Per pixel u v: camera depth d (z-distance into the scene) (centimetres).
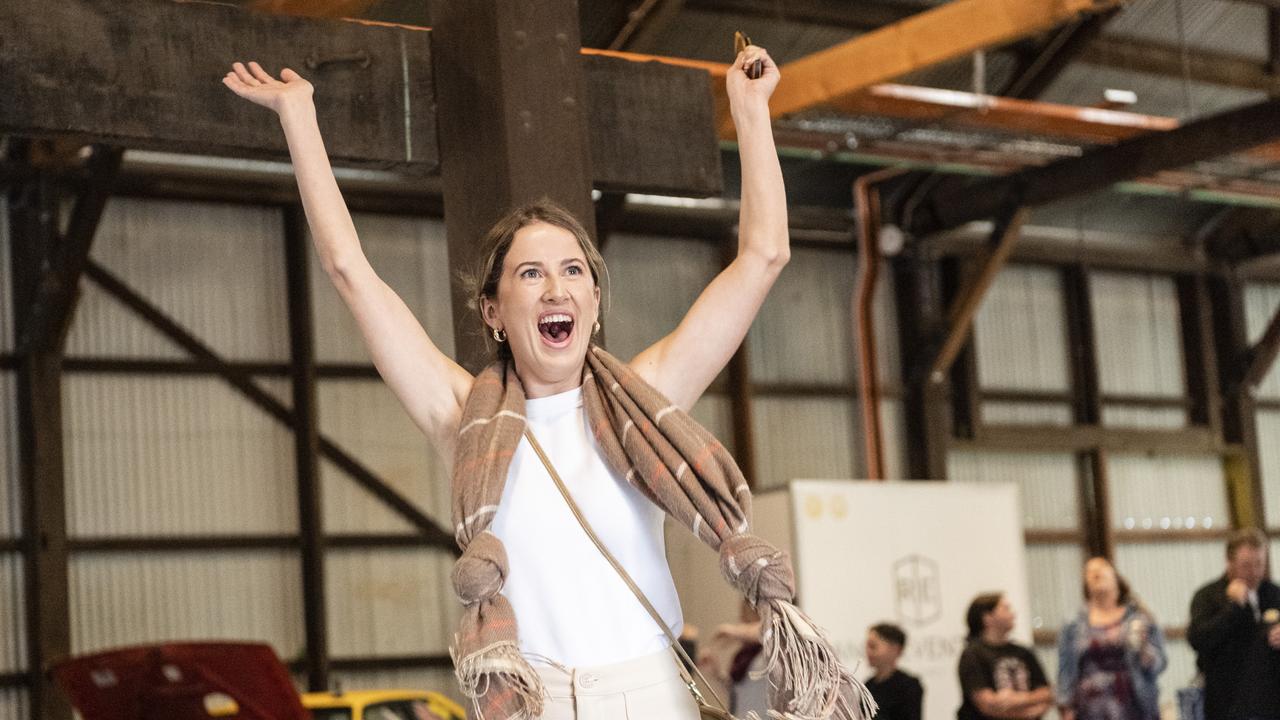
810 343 1152
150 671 486
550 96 361
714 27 941
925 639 930
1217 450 1288
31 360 880
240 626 931
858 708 176
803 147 913
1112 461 1252
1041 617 1195
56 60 371
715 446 182
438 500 996
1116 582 718
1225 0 1055
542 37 363
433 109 394
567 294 185
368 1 599
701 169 419
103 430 912
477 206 366
